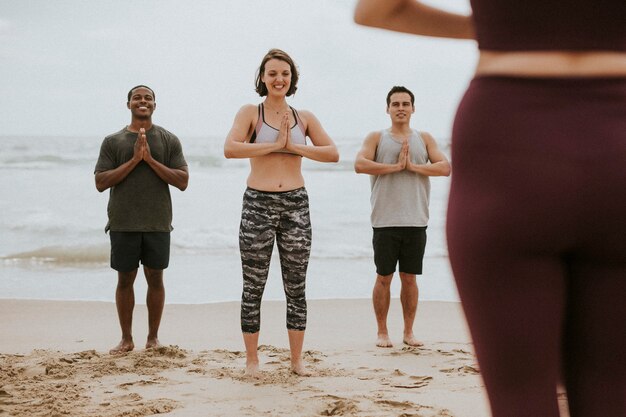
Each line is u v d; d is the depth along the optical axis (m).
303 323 5.12
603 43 0.92
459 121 0.98
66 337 6.68
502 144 0.93
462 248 0.96
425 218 6.34
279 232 5.06
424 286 9.64
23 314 7.68
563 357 1.06
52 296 9.12
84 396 4.45
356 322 7.40
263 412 4.07
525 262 0.93
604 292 0.97
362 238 15.16
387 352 5.97
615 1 0.90
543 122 0.92
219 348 6.20
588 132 0.91
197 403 4.28
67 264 11.79
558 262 0.96
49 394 4.46
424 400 4.33
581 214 0.91
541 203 0.91
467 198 0.96
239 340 6.58
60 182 25.66
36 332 6.87
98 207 19.80
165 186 6.08
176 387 4.68
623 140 0.90
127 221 5.91
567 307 1.01
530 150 0.91
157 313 6.10
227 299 8.91
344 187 24.22
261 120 5.04
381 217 6.27
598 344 1.00
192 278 10.41
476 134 0.95
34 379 4.93
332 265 11.71
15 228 16.05
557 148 0.91
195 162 31.91
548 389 0.96
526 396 0.96
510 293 0.94
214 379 4.91
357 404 4.21
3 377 4.98
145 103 6.09
